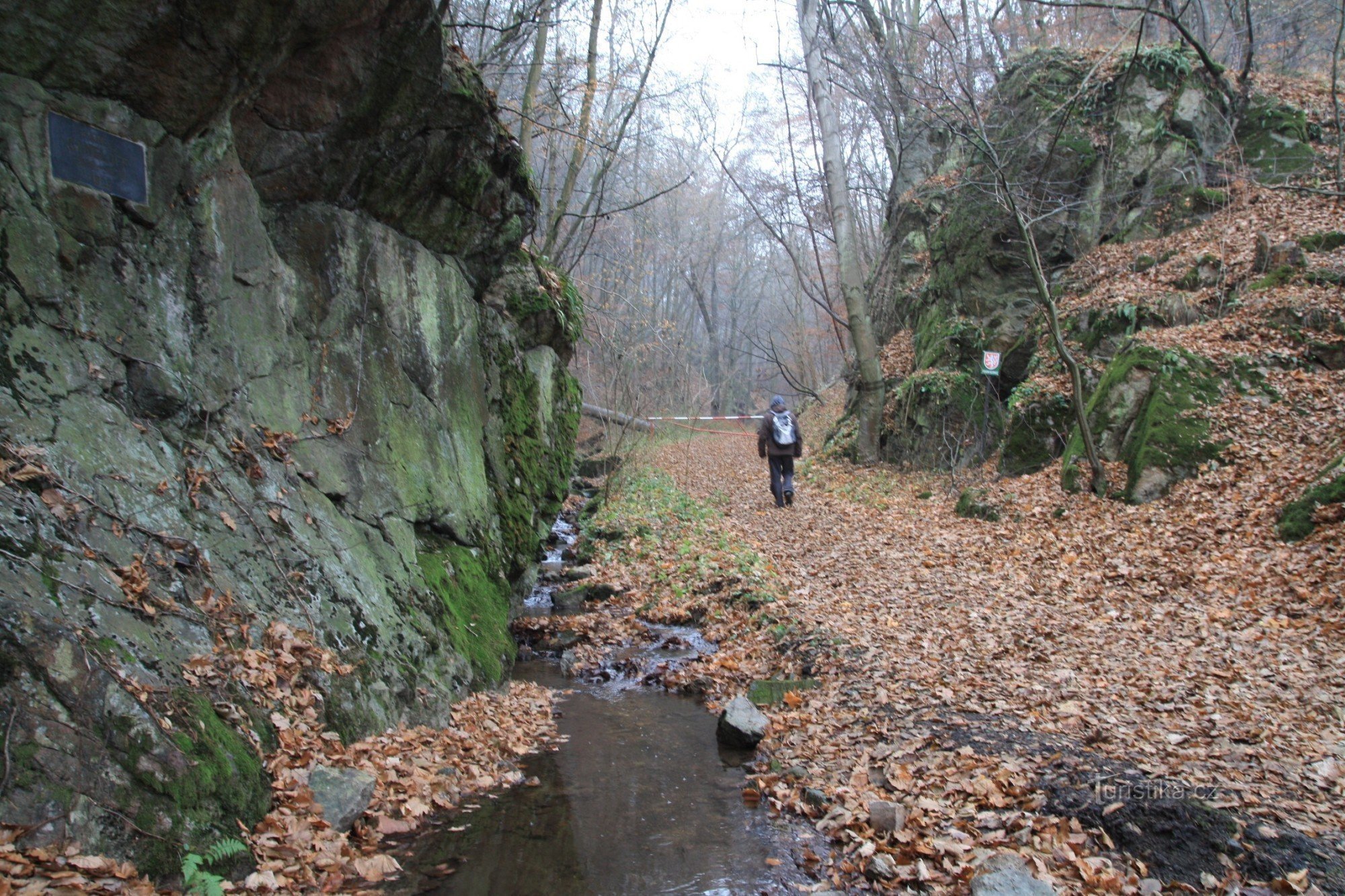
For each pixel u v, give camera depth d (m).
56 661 3.08
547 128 10.76
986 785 4.57
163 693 3.45
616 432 21.73
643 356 21.98
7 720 2.88
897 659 6.79
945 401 15.17
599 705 6.67
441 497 6.71
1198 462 9.70
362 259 6.14
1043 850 3.97
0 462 3.44
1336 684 5.34
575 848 4.17
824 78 17.44
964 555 9.90
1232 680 5.66
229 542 4.39
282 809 3.70
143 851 3.02
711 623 8.79
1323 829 3.85
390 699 4.98
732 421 35.59
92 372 4.04
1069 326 13.48
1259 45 20.55
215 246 4.84
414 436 6.53
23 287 3.83
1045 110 15.62
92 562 3.56
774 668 7.30
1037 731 5.23
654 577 10.42
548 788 4.91
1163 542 8.66
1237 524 8.42
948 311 16.55
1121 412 10.77
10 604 3.05
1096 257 14.55
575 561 11.97
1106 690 5.77
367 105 5.62
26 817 2.79
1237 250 12.62
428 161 6.43
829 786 4.87
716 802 4.83
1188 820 4.00
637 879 3.90
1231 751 4.67
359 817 4.02
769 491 16.12
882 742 5.41
